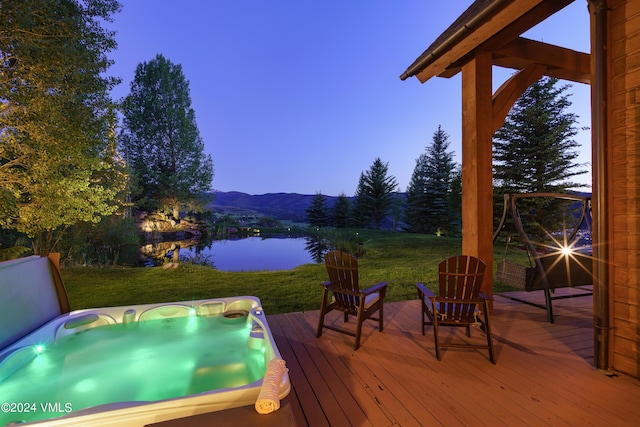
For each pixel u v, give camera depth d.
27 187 5.79
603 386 2.10
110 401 2.07
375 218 26.86
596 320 2.35
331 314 3.77
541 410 1.84
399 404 1.92
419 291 3.07
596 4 2.24
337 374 2.30
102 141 6.96
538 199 11.70
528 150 12.02
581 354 2.61
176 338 2.86
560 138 11.92
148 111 22.34
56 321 2.75
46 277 2.91
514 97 3.79
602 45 2.23
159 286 5.78
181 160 23.27
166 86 22.38
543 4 2.72
